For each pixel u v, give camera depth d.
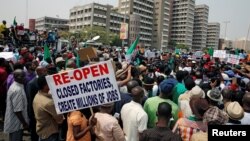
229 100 5.19
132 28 132.12
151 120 4.82
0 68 7.90
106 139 3.88
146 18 145.50
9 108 5.52
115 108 5.27
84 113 4.57
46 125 4.66
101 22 125.62
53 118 4.70
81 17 129.50
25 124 5.57
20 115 5.45
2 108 8.17
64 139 5.45
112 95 3.95
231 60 14.95
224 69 12.39
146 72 9.01
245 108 4.57
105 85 3.94
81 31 97.56
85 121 4.06
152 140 3.48
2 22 17.42
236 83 8.45
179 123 3.92
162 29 151.25
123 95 5.32
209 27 182.38
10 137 5.66
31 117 6.43
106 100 3.95
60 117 4.71
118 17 130.88
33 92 6.34
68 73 3.92
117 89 3.94
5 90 7.93
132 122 4.42
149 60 15.37
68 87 3.94
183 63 14.98
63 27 111.12
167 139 3.42
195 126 3.81
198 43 178.00
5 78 7.93
